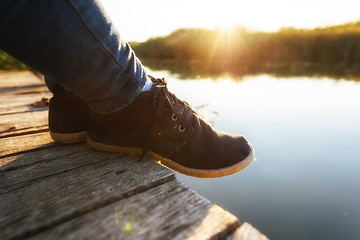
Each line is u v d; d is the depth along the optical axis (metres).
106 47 0.59
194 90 6.05
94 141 0.89
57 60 0.54
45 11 0.48
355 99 4.93
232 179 2.01
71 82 0.60
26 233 0.53
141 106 0.78
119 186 0.70
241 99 4.97
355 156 2.29
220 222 0.57
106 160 0.85
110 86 0.67
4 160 0.88
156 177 0.74
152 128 0.81
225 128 3.08
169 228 0.55
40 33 0.49
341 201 1.67
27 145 1.01
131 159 0.85
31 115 1.48
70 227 0.55
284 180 1.95
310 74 10.00
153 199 0.65
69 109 0.93
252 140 2.73
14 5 0.45
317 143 2.63
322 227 1.46
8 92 2.10
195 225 0.56
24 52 0.51
